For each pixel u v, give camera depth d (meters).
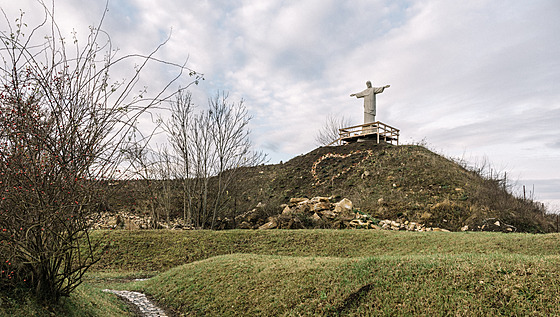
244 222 26.78
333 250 17.67
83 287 9.88
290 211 26.02
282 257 14.25
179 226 25.95
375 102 38.81
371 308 8.13
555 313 6.71
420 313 7.60
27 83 6.28
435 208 25.78
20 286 6.65
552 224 24.70
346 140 42.84
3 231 6.04
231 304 10.02
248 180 39.53
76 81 6.72
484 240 15.77
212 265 13.62
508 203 25.42
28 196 6.09
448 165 33.47
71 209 6.42
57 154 6.41
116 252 18.59
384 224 23.73
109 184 6.96
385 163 34.97
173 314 10.39
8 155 6.08
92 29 6.87
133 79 6.93
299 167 40.47
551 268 8.21
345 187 32.91
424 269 9.21
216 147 29.20
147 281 13.91
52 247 6.57
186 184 29.31
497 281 8.01
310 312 8.53
